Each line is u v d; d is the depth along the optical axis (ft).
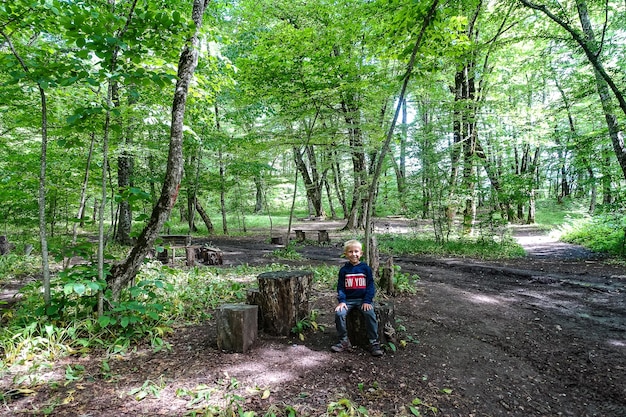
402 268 29.32
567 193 86.89
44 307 12.48
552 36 29.07
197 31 14.48
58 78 12.10
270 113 51.90
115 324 12.72
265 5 46.65
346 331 12.18
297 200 118.93
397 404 8.95
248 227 72.84
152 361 10.92
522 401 9.71
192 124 30.86
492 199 36.60
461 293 20.80
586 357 12.70
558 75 40.96
